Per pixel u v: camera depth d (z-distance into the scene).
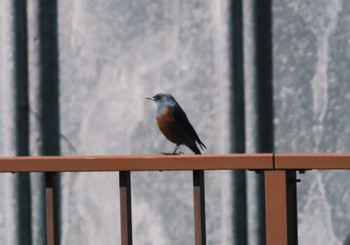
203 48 11.38
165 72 11.55
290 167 4.25
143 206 11.66
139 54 11.64
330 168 4.18
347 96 10.97
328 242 11.09
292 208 4.62
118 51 11.69
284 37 11.15
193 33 11.42
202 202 4.50
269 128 11.27
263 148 11.26
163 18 11.55
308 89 11.11
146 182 11.62
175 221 11.52
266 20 11.20
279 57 11.17
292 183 4.62
